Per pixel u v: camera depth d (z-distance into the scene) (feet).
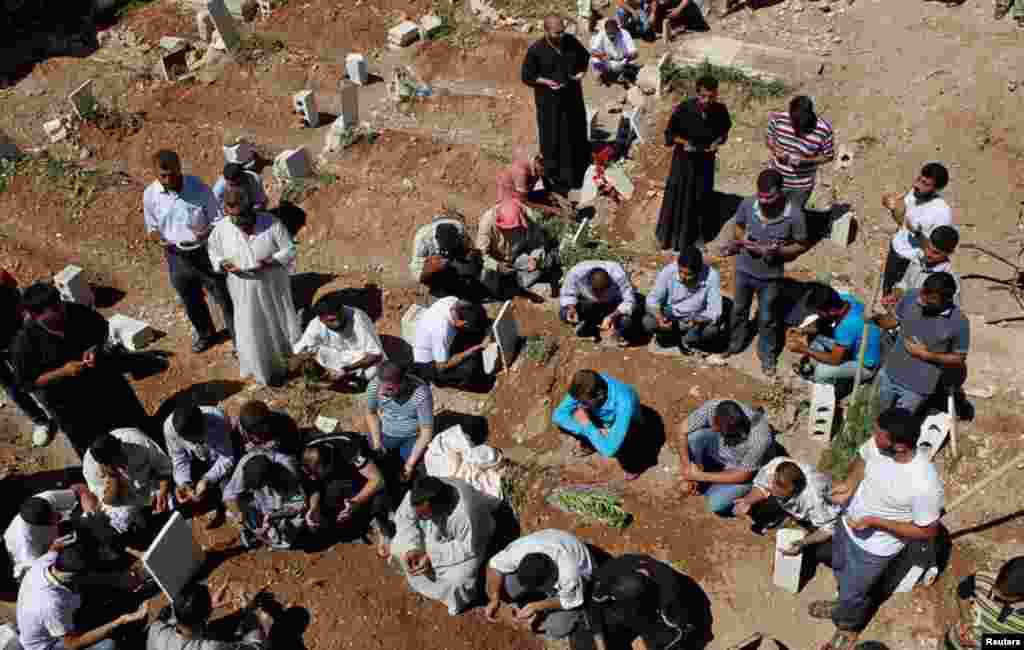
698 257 24.91
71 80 43.96
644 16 40.75
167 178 26.81
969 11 38.11
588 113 38.01
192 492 24.66
